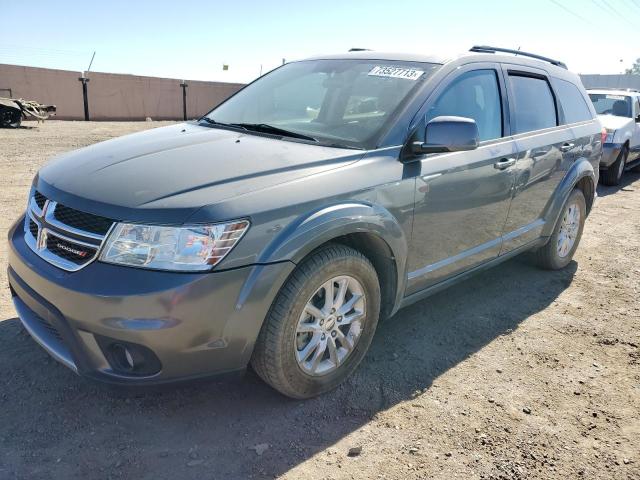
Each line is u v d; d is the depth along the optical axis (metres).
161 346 2.28
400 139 3.11
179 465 2.38
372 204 2.83
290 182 2.59
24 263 2.59
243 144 3.04
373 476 2.40
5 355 3.09
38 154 11.34
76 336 2.37
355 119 3.26
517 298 4.45
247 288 2.38
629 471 2.52
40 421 2.59
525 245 4.42
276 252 2.43
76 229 2.42
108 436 2.53
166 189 2.43
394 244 2.98
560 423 2.84
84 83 26.97
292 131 3.30
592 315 4.19
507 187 3.87
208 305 2.30
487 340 3.70
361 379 3.13
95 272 2.30
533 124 4.29
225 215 2.32
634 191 9.53
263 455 2.48
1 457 2.35
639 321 4.11
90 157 2.96
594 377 3.31
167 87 30.36
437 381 3.16
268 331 2.55
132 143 3.18
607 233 6.57
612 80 41.41
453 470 2.46
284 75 4.06
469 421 2.81
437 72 3.45
